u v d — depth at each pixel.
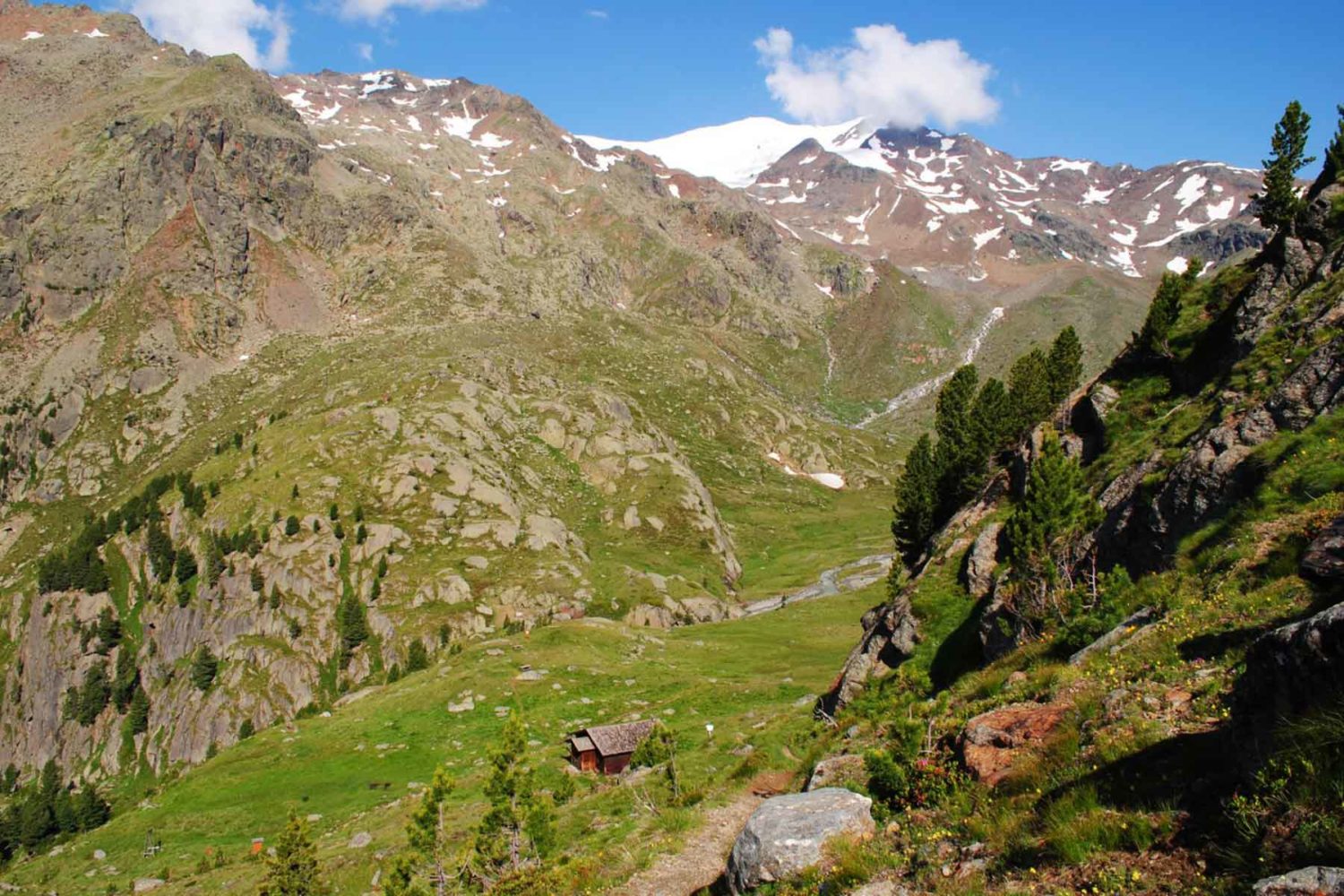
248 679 143.50
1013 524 37.81
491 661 106.50
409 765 83.38
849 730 33.50
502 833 36.28
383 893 40.62
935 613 49.50
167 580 172.88
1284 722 10.68
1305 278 43.97
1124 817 11.70
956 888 12.65
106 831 80.12
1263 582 20.42
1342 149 48.09
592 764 67.94
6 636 180.50
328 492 181.12
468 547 169.25
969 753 18.30
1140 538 35.28
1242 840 9.84
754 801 32.47
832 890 14.90
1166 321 53.69
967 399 90.12
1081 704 17.47
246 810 78.81
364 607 152.00
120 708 157.75
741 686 91.75
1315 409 30.02
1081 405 57.91
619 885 25.69
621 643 115.69
